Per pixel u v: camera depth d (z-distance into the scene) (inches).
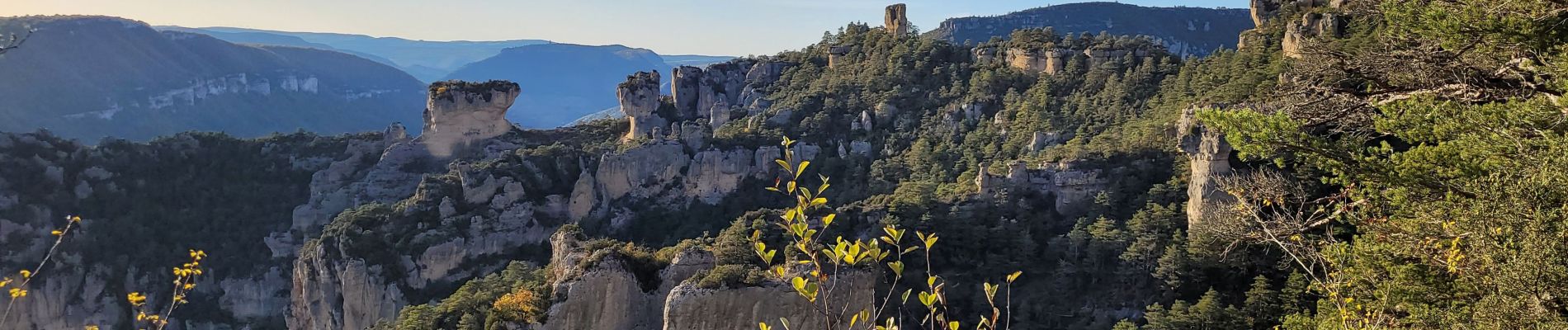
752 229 2987.2
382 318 3567.9
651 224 4576.8
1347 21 3102.9
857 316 584.7
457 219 4200.3
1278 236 1307.8
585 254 2770.7
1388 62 1206.9
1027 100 4473.4
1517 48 1079.6
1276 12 4156.0
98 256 5032.0
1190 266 2369.6
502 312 2576.3
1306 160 1141.7
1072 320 2554.1
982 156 4151.1
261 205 5689.0
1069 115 4197.8
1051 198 3137.3
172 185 5664.4
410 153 5654.5
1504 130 988.6
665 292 2657.5
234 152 6018.7
